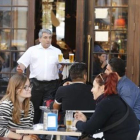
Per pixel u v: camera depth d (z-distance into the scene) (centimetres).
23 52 1062
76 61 1066
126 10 1043
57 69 988
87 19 1059
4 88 1063
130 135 584
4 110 640
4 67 1064
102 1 1048
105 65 1046
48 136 764
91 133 600
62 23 1409
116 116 586
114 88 599
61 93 738
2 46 1063
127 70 1051
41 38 970
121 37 1047
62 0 1395
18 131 607
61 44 1373
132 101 734
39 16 1359
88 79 1047
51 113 618
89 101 732
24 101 666
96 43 1051
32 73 980
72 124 634
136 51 1046
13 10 1059
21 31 1061
